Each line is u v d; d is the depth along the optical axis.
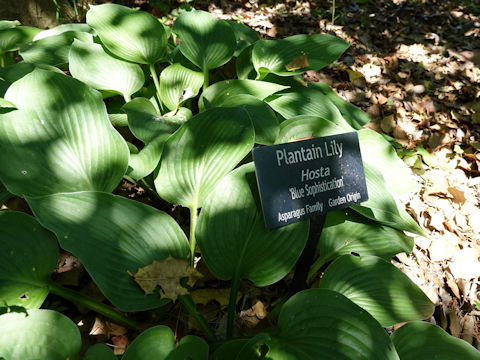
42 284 1.48
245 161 2.30
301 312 1.41
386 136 3.00
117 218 1.58
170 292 1.51
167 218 1.66
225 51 2.60
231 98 2.24
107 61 2.41
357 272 1.71
